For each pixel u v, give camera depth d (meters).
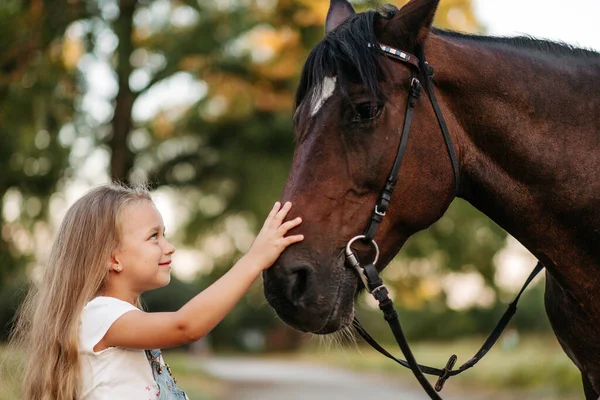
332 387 19.72
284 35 19.27
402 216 3.76
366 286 3.67
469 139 3.93
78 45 17.72
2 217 18.14
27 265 18.61
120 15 17.84
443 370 4.05
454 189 3.86
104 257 3.52
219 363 35.75
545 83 3.94
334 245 3.60
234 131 22.45
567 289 4.02
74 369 3.37
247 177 22.70
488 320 39.50
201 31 18.78
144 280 3.58
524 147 3.87
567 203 3.87
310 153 3.65
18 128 16.81
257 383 21.20
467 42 4.05
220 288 3.36
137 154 21.53
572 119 3.91
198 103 20.48
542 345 23.45
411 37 3.78
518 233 4.01
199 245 25.70
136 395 3.37
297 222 3.53
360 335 3.96
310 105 3.70
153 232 3.62
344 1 4.46
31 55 16.80
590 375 4.26
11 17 16.02
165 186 22.44
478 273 22.42
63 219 3.67
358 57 3.62
